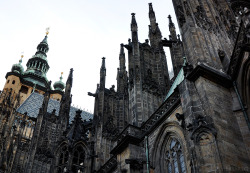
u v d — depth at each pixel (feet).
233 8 158.61
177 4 151.33
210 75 111.65
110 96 223.92
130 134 138.10
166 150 126.52
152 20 220.43
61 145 196.34
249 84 107.24
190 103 106.01
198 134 93.71
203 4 152.87
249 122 101.50
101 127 199.93
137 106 161.48
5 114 231.50
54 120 236.84
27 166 198.90
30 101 352.08
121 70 237.86
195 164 89.51
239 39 114.21
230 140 95.61
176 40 207.00
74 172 182.80
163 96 173.88
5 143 211.00
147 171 124.77
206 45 127.13
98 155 185.16
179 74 168.55
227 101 108.58
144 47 199.11
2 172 196.95
